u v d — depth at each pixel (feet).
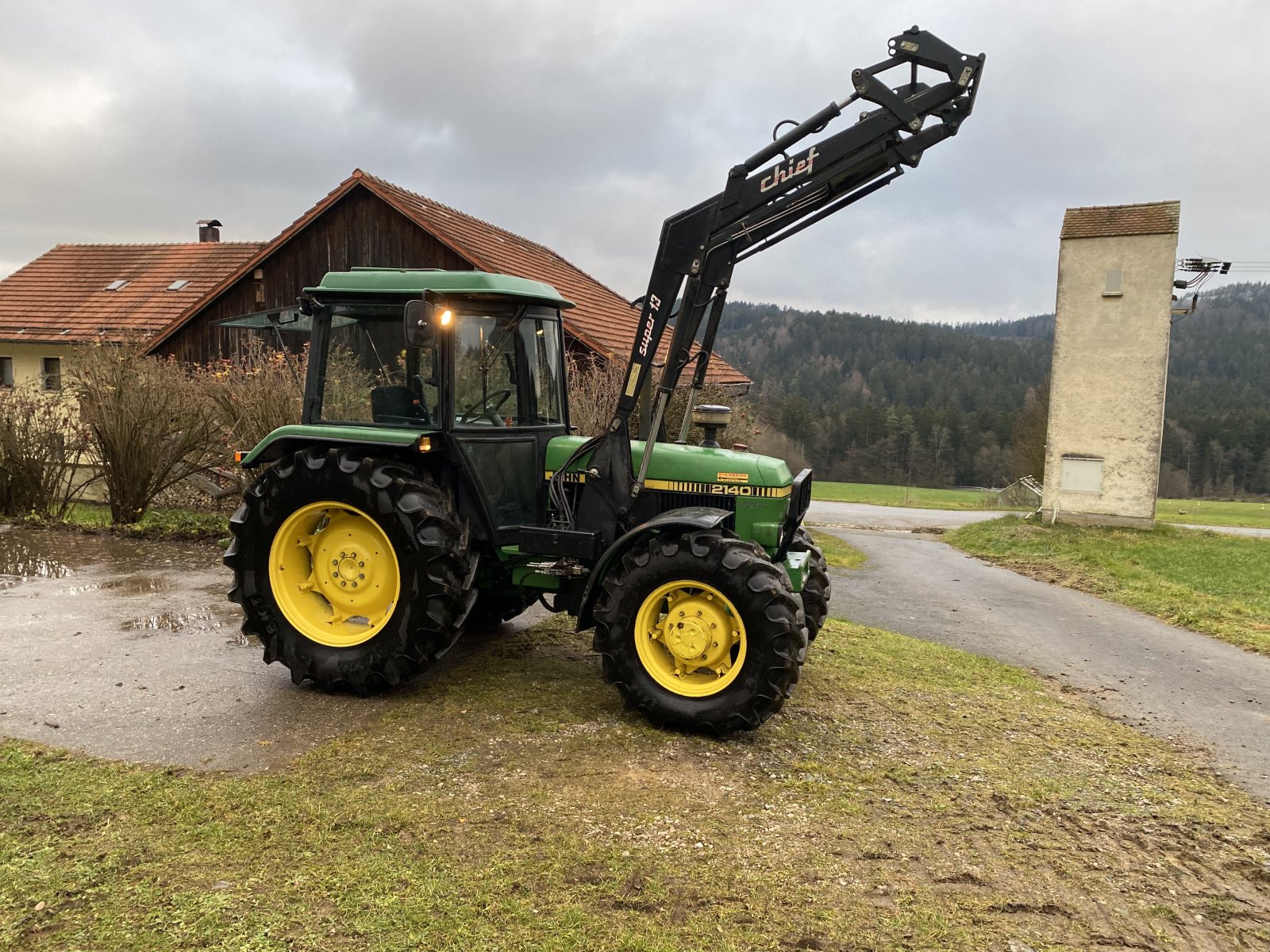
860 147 13.44
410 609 13.57
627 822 9.89
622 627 12.93
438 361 14.11
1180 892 9.18
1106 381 45.06
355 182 47.96
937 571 35.29
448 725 12.69
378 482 13.65
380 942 7.52
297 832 9.36
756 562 12.31
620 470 14.49
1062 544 40.93
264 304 51.19
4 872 8.37
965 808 10.94
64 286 68.80
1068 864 9.64
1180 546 40.34
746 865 9.12
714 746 12.34
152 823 9.46
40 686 13.92
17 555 25.36
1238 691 18.39
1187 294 46.93
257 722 12.64
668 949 7.59
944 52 13.28
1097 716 15.85
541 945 7.57
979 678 17.72
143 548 26.73
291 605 14.44
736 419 42.14
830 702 14.88
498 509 14.84
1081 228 45.14
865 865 9.30
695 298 14.06
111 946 7.33
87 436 30.30
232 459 30.30
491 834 9.48
